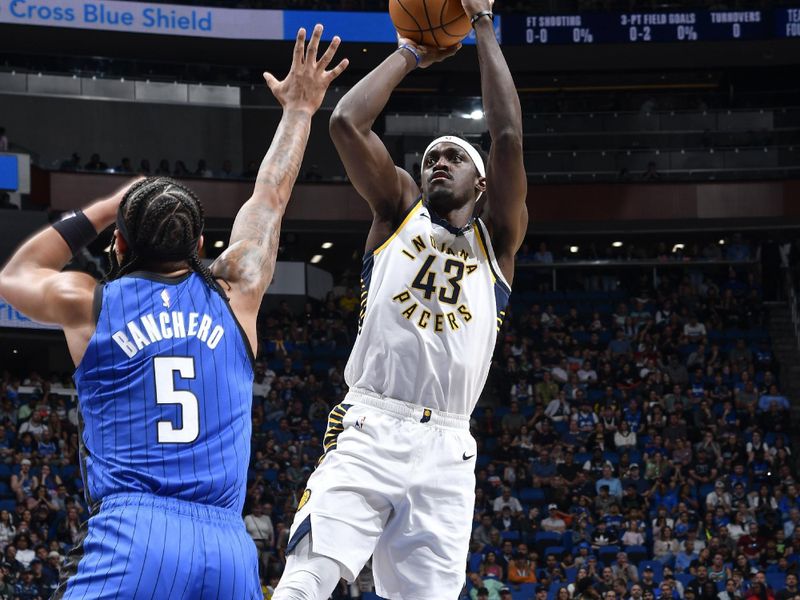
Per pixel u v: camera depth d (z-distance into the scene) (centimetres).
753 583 1531
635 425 2014
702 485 1864
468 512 395
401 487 383
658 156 2692
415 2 416
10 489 1744
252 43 2753
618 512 1767
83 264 2130
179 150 2811
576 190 2672
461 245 401
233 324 300
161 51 2844
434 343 391
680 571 1636
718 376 2212
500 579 1578
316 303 2648
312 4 2725
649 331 2377
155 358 284
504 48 2817
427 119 2636
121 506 272
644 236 2842
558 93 3133
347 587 1502
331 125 397
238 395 294
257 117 2878
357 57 2823
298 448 1902
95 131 2753
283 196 336
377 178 403
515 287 2662
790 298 2541
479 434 2039
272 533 1642
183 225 293
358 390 397
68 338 287
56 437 1872
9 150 2353
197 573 271
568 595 1468
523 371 2188
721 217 2664
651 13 2730
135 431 279
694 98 2772
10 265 295
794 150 2678
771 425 2069
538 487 1870
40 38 2712
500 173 412
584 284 2664
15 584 1417
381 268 400
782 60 2925
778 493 1825
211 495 281
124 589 263
